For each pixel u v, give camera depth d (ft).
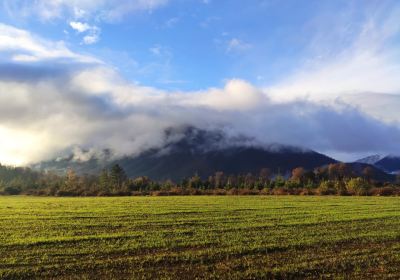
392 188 336.70
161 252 85.81
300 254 85.15
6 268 71.56
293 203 213.66
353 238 103.24
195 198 270.05
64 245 92.02
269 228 118.73
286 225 124.98
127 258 79.56
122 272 70.23
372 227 122.93
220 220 136.98
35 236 103.55
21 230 113.91
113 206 194.08
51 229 116.26
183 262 77.77
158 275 68.80
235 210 171.22
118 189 412.77
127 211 166.30
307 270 72.38
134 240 98.73
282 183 439.63
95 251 85.66
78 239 98.58
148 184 475.72
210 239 100.37
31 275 67.92
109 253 84.48
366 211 169.99
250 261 78.64
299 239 100.78
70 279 65.92
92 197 314.14
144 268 73.10
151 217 145.48
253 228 118.62
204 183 504.84
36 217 144.77
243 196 304.09
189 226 122.93
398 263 78.38
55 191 390.01
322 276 69.26
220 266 74.84
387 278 68.13
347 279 67.56
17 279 65.92
